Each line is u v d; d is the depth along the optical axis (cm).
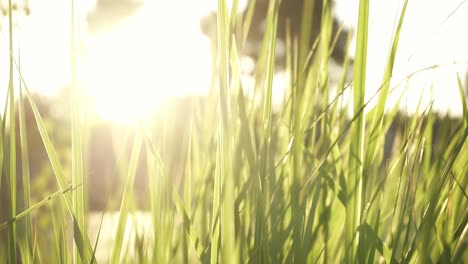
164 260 112
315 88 119
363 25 95
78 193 102
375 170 118
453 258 106
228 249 91
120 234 106
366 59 96
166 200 112
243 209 106
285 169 116
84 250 101
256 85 116
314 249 110
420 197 119
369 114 109
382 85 96
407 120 116
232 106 98
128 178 106
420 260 103
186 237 112
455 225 112
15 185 104
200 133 133
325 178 108
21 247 106
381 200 107
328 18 119
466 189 112
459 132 118
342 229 113
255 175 99
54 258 113
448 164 104
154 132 123
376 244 102
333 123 121
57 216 114
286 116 120
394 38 99
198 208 123
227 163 92
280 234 105
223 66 93
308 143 117
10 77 104
